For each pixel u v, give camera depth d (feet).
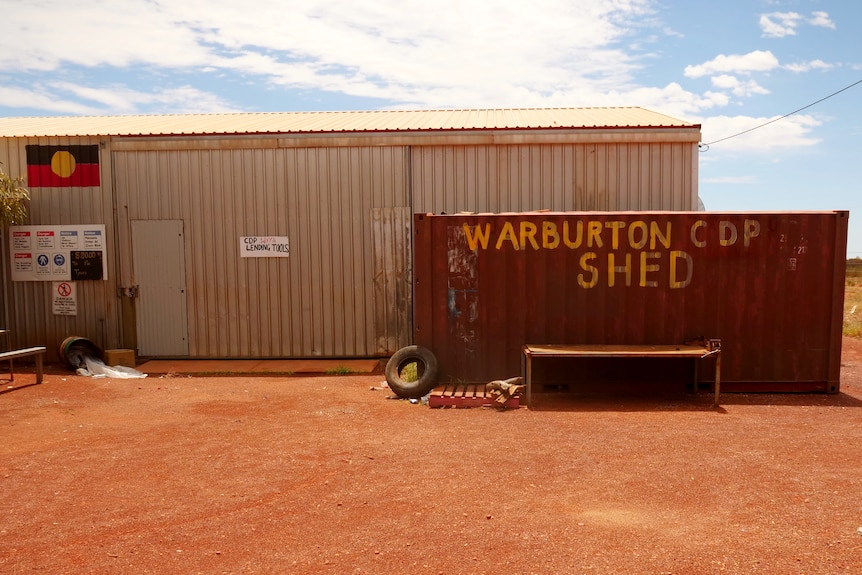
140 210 37.70
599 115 41.73
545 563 12.36
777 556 12.47
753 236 27.55
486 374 28.55
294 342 37.68
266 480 17.25
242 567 12.43
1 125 43.01
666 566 12.14
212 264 37.70
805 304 27.61
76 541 13.66
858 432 21.57
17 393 29.68
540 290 28.25
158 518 14.80
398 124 38.81
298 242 37.35
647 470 17.71
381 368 35.09
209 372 34.73
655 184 35.96
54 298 38.34
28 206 38.06
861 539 13.16
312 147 36.96
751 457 18.76
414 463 18.54
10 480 17.47
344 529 14.07
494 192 36.50
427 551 12.95
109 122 43.60
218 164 37.29
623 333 28.09
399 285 37.11
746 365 27.84
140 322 38.17
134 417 24.86
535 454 19.33
